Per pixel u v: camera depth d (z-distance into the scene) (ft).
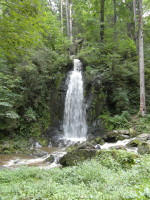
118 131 38.68
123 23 58.80
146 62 56.44
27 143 39.40
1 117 38.86
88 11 55.67
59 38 60.44
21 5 11.78
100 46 51.52
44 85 49.67
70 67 57.77
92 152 20.95
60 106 50.37
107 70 54.75
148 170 13.57
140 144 28.04
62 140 42.16
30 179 16.15
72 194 10.48
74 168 16.40
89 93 51.57
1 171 19.20
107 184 11.55
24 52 15.75
